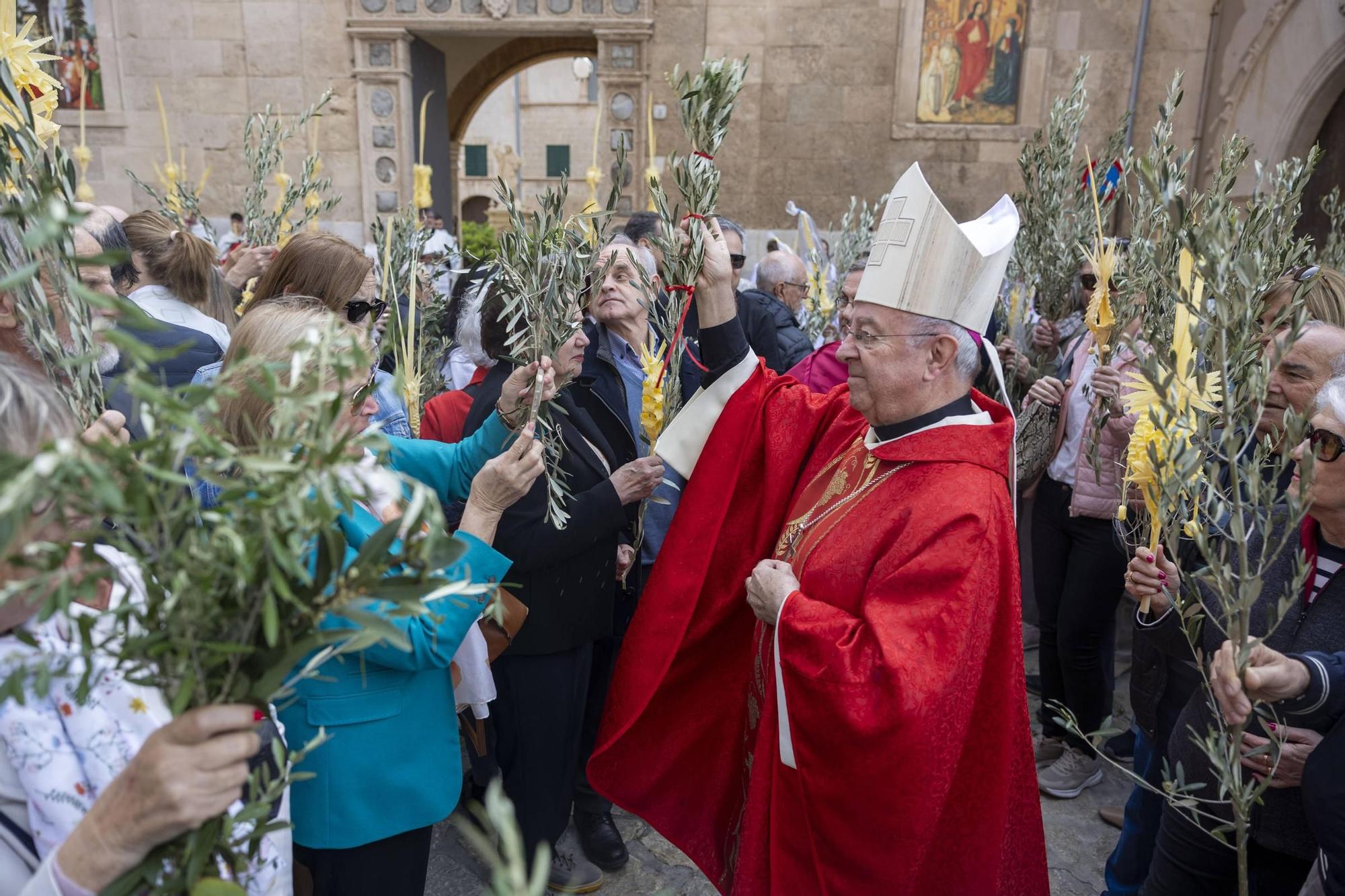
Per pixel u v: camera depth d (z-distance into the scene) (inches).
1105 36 400.5
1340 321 79.7
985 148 417.4
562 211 72.4
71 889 33.9
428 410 104.7
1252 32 369.1
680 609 81.3
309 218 140.0
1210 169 378.3
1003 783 65.5
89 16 421.1
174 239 105.0
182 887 35.8
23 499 26.7
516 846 26.1
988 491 64.6
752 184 430.9
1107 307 100.7
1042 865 70.1
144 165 435.2
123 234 92.1
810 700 63.2
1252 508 57.5
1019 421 126.5
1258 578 52.6
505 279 74.5
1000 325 149.1
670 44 423.2
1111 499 112.3
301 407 32.5
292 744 59.3
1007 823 68.1
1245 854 56.9
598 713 106.2
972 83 414.9
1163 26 397.1
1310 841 64.0
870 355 67.3
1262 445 59.9
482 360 108.5
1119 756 128.9
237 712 34.3
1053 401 122.4
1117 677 152.7
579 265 71.9
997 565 63.7
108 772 39.2
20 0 414.3
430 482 76.9
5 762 38.8
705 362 84.0
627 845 111.2
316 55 430.0
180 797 33.1
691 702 84.8
